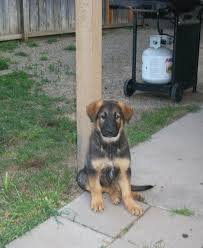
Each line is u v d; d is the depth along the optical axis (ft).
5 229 5.86
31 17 21.21
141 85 12.19
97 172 6.35
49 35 22.26
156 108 11.29
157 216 6.17
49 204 6.37
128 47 20.51
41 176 7.39
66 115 10.59
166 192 6.86
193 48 12.26
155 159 8.07
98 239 5.67
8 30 20.61
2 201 6.59
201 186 7.07
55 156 8.20
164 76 11.87
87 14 6.59
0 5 19.97
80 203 6.53
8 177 7.22
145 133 9.33
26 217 6.16
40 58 17.40
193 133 9.42
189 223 6.01
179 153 8.36
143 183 7.14
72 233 5.80
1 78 13.80
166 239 5.66
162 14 11.51
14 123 9.78
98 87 7.01
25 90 12.66
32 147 8.60
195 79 12.75
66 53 18.62
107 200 6.61
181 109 11.11
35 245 5.56
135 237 5.70
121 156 6.22
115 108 6.11
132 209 6.22
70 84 13.61
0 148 8.58
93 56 6.79
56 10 22.35
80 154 7.26
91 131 6.81
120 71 15.66
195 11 12.10
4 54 17.94
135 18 11.76
